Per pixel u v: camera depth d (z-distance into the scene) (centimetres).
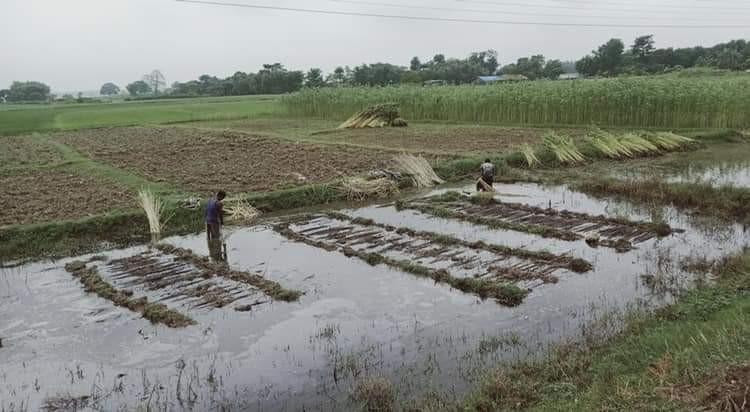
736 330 702
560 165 2356
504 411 670
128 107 6638
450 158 2391
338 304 1070
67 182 2120
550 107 3356
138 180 2128
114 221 1603
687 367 630
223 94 10350
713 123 2941
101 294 1139
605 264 1221
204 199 1809
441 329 954
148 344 940
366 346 905
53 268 1326
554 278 1137
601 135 2589
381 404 728
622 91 3091
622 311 972
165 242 1509
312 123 4166
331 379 812
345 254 1341
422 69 9412
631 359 741
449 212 1666
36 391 813
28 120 4916
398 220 1650
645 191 1792
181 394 791
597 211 1669
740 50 8631
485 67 10275
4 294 1172
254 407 752
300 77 9881
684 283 1088
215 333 968
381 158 2488
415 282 1162
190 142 3155
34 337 980
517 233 1476
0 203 1798
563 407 634
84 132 3875
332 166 2348
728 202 1600
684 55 7869
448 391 756
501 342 889
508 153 2430
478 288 1093
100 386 821
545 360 799
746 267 1092
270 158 2575
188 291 1145
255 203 1809
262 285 1153
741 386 552
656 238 1394
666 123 3027
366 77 8762
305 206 1864
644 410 566
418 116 4078
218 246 1451
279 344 924
